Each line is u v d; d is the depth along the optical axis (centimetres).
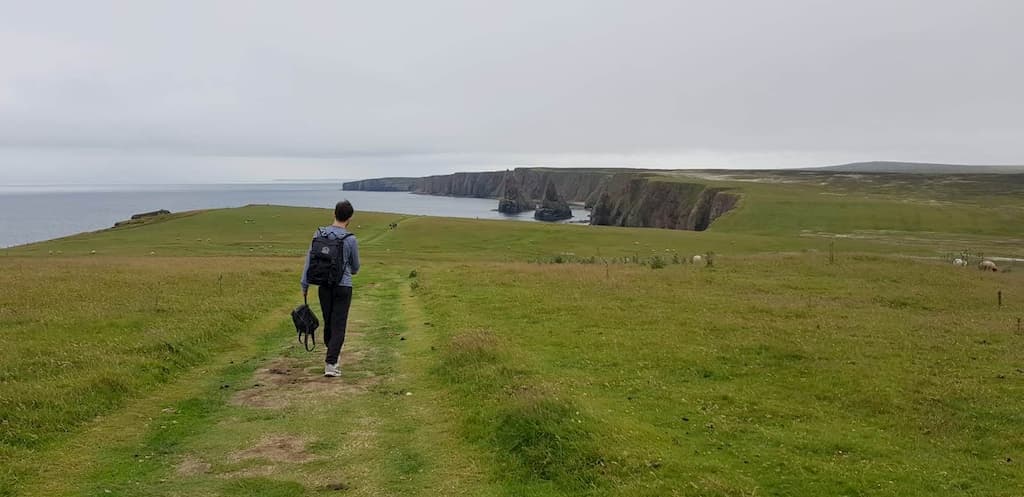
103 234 7794
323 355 1283
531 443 768
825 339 1474
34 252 5638
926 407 1008
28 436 774
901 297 2233
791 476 721
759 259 3412
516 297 2042
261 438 817
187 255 5075
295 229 7731
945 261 4162
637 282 2461
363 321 1697
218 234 7325
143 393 989
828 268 2967
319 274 1080
